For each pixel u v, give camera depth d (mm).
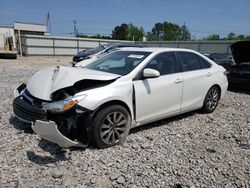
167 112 4387
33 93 3527
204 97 5207
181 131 4379
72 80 3371
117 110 3559
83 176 2863
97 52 14453
